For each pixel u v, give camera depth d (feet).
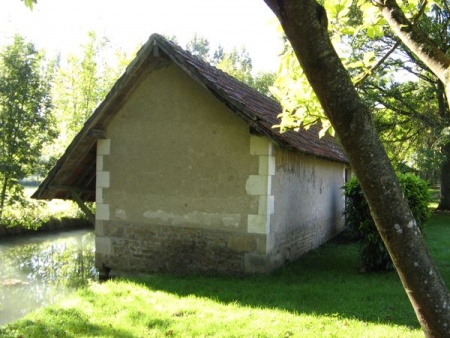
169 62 28.17
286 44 41.88
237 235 26.61
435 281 6.73
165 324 18.12
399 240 6.70
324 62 6.44
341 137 6.75
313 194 36.27
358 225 27.35
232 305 20.51
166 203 28.73
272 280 24.95
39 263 41.19
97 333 17.29
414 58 60.95
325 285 23.86
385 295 21.62
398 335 16.19
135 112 29.68
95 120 28.89
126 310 20.10
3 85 57.31
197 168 27.81
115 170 30.32
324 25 6.44
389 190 6.65
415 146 67.77
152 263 29.09
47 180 30.53
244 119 24.73
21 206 58.34
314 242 36.73
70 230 61.21
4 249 48.01
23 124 58.59
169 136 28.66
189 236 27.99
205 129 27.58
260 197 25.98
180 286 24.17
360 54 59.98
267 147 25.84
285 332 16.80
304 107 13.14
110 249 30.45
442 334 6.64
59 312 19.95
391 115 69.31
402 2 13.42
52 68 65.87
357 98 6.63
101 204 30.71
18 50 58.18
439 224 52.06
